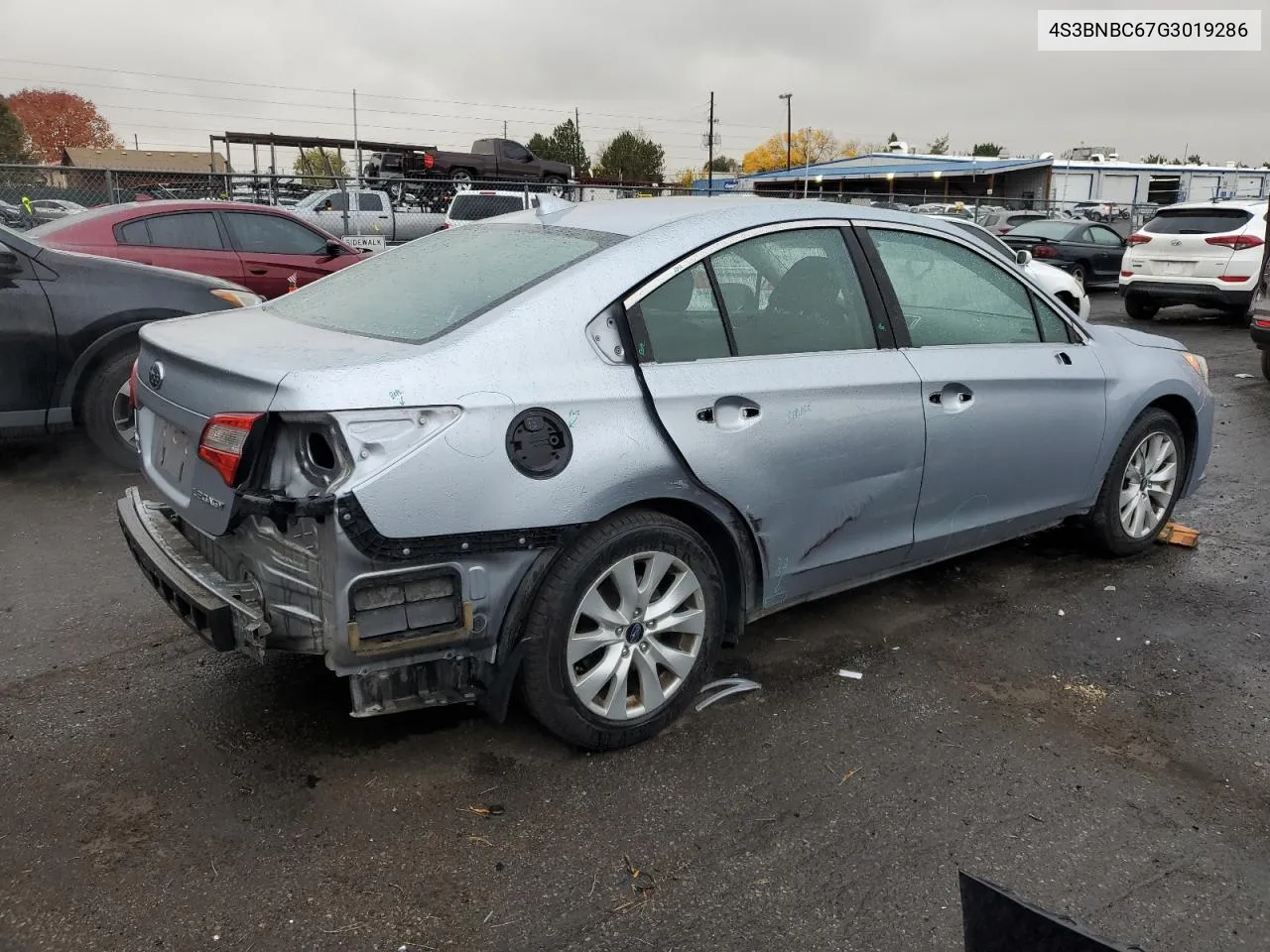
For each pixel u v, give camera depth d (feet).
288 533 8.61
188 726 10.50
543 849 8.71
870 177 138.31
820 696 11.58
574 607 9.51
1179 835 9.18
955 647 13.00
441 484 8.50
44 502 18.21
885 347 12.00
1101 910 8.17
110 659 12.00
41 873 8.21
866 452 11.53
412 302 10.25
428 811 9.18
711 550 10.69
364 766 9.86
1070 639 13.32
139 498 11.40
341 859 8.51
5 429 18.78
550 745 10.33
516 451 8.89
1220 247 45.93
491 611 9.09
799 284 11.43
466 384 8.77
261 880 8.22
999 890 4.11
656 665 10.34
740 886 8.34
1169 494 16.31
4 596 13.87
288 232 31.96
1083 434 14.35
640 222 10.84
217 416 8.68
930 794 9.69
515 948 7.58
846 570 12.00
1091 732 10.96
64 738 10.22
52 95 230.48
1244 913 8.19
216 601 8.94
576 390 9.31
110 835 8.71
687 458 9.91
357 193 65.41
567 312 9.53
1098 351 14.82
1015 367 13.26
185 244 29.84
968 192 151.43
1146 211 106.22
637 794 9.55
